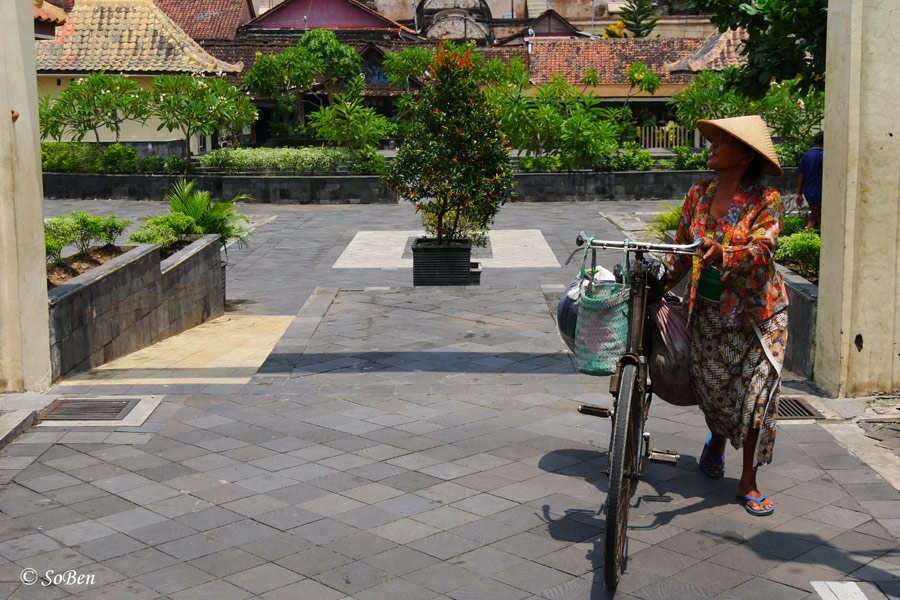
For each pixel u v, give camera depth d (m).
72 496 5.02
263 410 6.53
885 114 6.39
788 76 9.05
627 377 4.25
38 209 6.93
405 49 44.31
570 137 27.81
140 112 28.50
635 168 28.39
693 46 44.44
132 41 35.41
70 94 28.50
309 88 43.66
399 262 17.06
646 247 4.44
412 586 4.04
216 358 8.83
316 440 5.91
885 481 5.19
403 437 5.96
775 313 4.70
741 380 4.76
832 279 6.71
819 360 6.98
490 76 39.78
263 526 4.64
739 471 5.42
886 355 6.64
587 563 4.26
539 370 7.54
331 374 7.45
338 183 26.70
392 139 41.16
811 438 5.88
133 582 4.07
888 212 6.48
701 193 4.79
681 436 6.00
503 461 5.54
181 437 5.97
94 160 28.48
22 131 6.69
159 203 26.91
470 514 4.79
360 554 4.34
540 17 61.91
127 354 9.12
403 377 7.35
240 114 28.89
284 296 13.95
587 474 5.34
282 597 3.95
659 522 4.71
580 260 16.83
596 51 44.72
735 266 4.48
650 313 4.92
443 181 12.66
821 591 3.99
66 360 7.48
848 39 6.38
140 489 5.12
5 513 4.80
